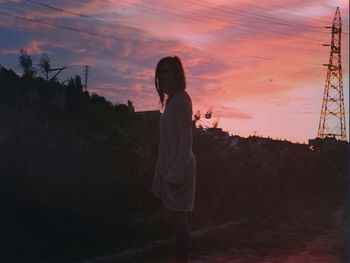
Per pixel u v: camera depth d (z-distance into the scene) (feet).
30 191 25.73
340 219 42.24
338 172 93.50
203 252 26.37
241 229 34.30
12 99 32.01
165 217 31.55
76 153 29.94
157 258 24.20
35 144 28.19
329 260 25.44
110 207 29.45
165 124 17.88
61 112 36.27
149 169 34.40
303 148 87.71
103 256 23.97
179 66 18.16
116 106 42.68
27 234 24.00
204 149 41.57
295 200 59.47
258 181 50.55
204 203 39.83
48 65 39.91
